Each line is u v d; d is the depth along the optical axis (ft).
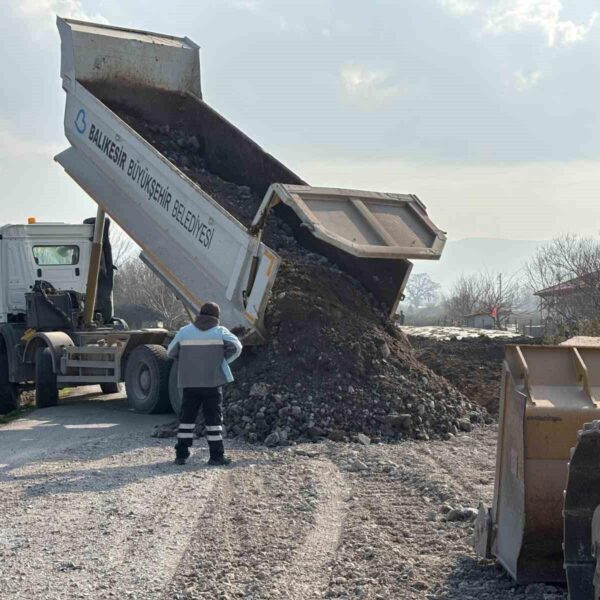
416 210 43.75
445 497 27.37
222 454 33.06
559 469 18.15
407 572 20.57
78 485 29.96
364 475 30.99
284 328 40.73
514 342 57.11
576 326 72.02
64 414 48.98
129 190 47.78
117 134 48.14
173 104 54.39
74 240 58.23
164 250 45.80
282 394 38.52
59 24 51.24
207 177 50.85
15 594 19.69
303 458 33.78
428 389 41.09
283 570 20.98
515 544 18.78
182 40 55.77
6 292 57.41
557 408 18.15
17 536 24.11
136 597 19.34
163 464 33.24
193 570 20.95
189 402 33.32
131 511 26.32
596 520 15.24
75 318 56.80
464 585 19.75
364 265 46.37
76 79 50.57
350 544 22.85
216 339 33.50
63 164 51.24
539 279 108.17
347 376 39.40
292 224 48.67
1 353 56.08
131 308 147.33
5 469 33.60
